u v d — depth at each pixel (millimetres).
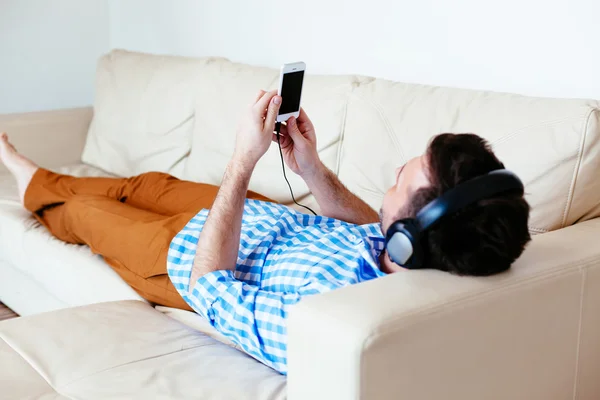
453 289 1031
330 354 951
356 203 1662
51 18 3494
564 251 1201
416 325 965
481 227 995
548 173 1433
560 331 1159
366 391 936
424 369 990
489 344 1062
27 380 1235
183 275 1476
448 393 1029
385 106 1832
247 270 1427
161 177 2230
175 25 3215
